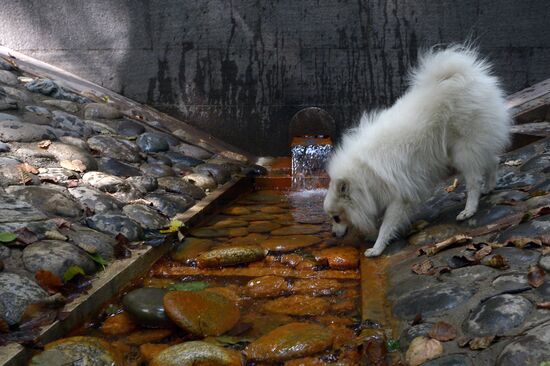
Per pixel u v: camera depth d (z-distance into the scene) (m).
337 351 1.33
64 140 2.32
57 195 1.86
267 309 1.55
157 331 1.44
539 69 3.14
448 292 1.37
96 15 3.32
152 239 1.87
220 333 1.42
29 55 3.40
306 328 1.39
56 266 1.53
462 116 1.72
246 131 3.33
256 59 3.27
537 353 1.09
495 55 3.16
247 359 1.32
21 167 1.96
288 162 3.19
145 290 1.56
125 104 3.19
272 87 3.28
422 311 1.35
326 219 2.26
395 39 3.18
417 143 1.75
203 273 1.77
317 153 2.96
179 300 1.47
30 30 3.38
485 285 1.36
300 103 3.28
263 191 2.79
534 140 2.37
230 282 1.71
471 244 1.55
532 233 1.50
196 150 2.88
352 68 3.22
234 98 3.31
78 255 1.60
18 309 1.37
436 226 1.80
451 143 1.77
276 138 3.32
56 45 3.38
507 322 1.21
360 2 3.16
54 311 1.41
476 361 1.15
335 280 1.71
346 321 1.47
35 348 1.29
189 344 1.30
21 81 2.83
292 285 1.68
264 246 1.95
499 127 1.75
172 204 2.16
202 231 2.11
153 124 3.04
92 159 2.24
